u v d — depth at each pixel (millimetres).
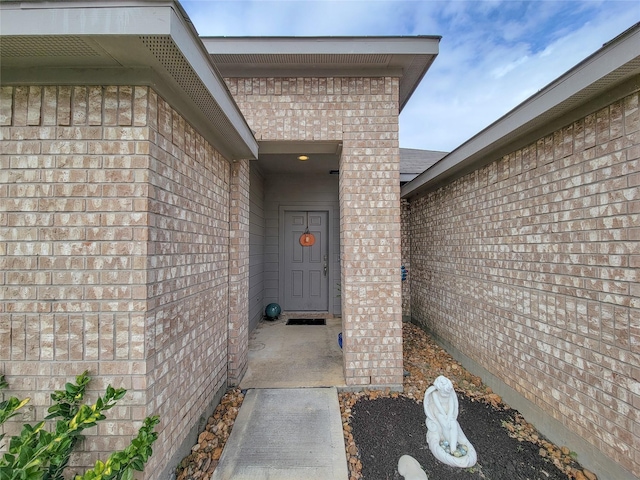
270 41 2857
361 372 3076
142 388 1541
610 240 1857
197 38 1555
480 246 3344
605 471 1870
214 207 2604
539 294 2463
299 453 2131
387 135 3111
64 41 1318
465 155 3283
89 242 1555
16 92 1558
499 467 2033
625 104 1769
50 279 1551
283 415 2582
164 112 1734
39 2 1255
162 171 1720
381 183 3102
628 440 1733
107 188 1554
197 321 2244
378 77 3129
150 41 1322
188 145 2064
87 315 1550
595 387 1949
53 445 1219
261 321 5746
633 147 1724
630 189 1740
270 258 6180
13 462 1162
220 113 2072
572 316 2135
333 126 3117
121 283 1548
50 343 1547
